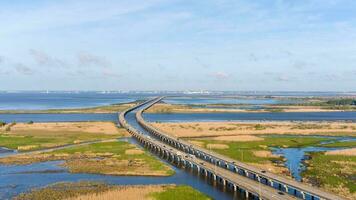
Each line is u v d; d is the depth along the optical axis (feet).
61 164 381.19
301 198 258.78
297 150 481.05
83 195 268.82
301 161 408.05
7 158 409.90
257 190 273.33
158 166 373.20
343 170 355.36
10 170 356.18
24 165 377.91
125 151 449.89
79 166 369.91
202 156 430.20
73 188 291.17
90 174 341.41
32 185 303.07
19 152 450.71
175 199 260.83
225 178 312.09
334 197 242.99
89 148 469.57
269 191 271.28
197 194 274.16
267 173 312.91
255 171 319.47
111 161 394.52
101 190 284.41
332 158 412.16
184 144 480.23
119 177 333.42
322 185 304.50
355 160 399.85
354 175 336.08
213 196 283.18
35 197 266.36
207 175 347.56
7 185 302.66
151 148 492.13
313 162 396.16
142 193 271.28
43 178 326.24
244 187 282.97
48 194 273.13
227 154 442.09
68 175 337.52
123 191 275.39
